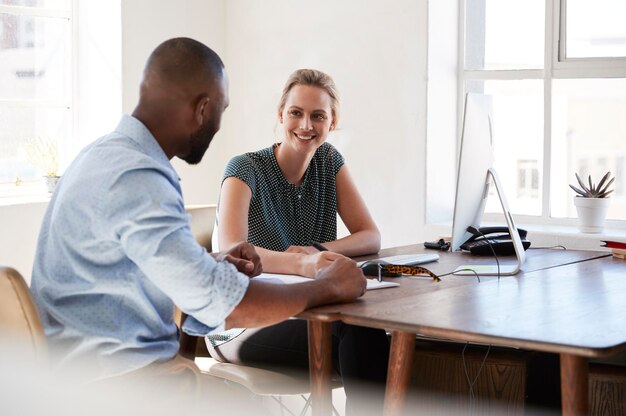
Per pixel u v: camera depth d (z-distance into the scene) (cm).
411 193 362
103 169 169
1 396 164
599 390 237
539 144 362
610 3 345
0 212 334
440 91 363
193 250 168
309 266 227
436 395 236
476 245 279
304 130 268
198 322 182
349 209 289
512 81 365
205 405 227
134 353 172
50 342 172
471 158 243
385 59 365
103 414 171
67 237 171
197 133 186
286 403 350
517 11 363
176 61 180
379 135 369
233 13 406
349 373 235
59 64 386
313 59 384
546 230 339
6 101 370
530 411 235
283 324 241
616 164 348
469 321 175
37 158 375
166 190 168
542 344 158
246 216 259
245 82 404
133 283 171
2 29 368
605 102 348
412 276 235
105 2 376
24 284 161
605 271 247
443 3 361
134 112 183
